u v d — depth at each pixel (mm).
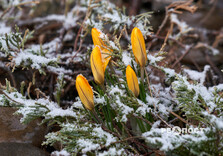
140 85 755
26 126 772
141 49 727
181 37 1021
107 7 972
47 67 853
